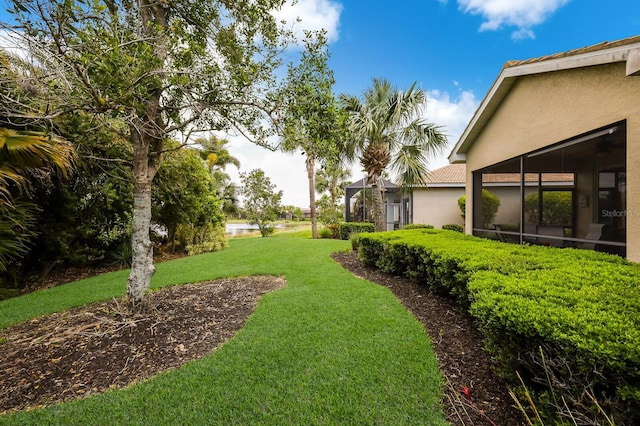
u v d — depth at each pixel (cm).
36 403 219
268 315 371
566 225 536
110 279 627
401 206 1589
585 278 240
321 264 715
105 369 261
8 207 429
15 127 432
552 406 166
